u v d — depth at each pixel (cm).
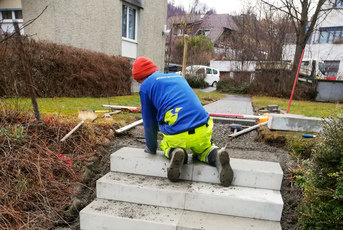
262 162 252
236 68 1775
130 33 1157
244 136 370
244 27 1633
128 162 247
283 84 1407
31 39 602
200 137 212
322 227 169
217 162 215
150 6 1212
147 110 225
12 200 218
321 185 178
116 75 866
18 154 247
